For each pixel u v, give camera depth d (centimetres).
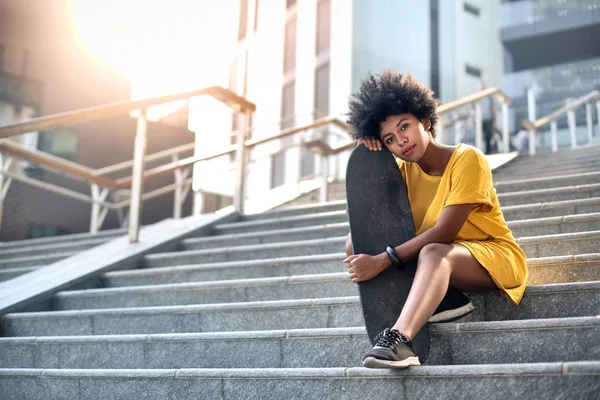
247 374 225
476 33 2152
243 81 2250
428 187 245
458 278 222
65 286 385
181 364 272
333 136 1126
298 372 216
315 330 247
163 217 1380
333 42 1866
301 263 350
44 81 1372
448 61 2038
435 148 243
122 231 591
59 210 1231
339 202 504
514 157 726
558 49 2352
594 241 286
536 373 180
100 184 662
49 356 301
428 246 219
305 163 1745
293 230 435
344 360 241
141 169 480
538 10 2234
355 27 1812
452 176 234
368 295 222
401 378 199
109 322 323
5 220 1148
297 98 1967
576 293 230
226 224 511
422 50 1975
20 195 1173
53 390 264
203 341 270
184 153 1429
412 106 237
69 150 1332
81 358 295
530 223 329
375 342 204
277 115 2031
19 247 645
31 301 365
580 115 1584
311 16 1978
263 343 257
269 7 2212
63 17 1399
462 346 221
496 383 185
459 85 2047
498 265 226
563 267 261
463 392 189
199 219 539
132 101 451
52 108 1371
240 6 2361
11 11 1362
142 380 246
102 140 1377
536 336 210
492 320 242
